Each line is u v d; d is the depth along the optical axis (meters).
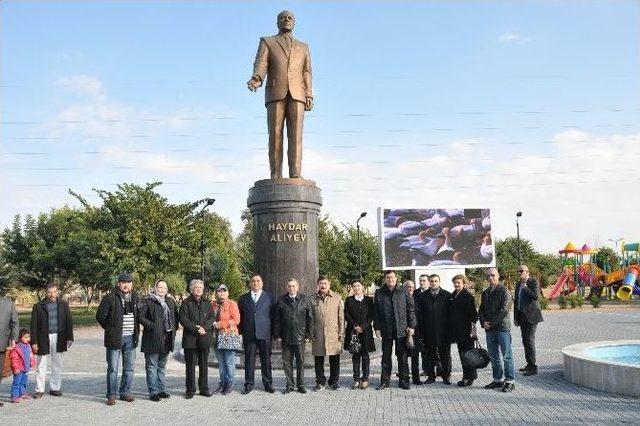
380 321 9.67
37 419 7.80
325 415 7.73
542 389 9.22
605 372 8.91
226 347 9.34
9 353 9.07
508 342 9.27
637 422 6.94
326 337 9.56
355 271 43.94
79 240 33.47
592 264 49.56
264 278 12.27
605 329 21.38
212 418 7.69
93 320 32.25
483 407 8.02
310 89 13.33
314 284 12.46
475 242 33.94
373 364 12.79
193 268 31.64
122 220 29.28
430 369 10.09
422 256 33.25
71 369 13.09
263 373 9.55
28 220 36.88
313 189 12.70
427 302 10.04
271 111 13.12
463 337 9.81
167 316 9.17
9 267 36.91
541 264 62.41
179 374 11.88
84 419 7.77
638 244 50.84
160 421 7.58
